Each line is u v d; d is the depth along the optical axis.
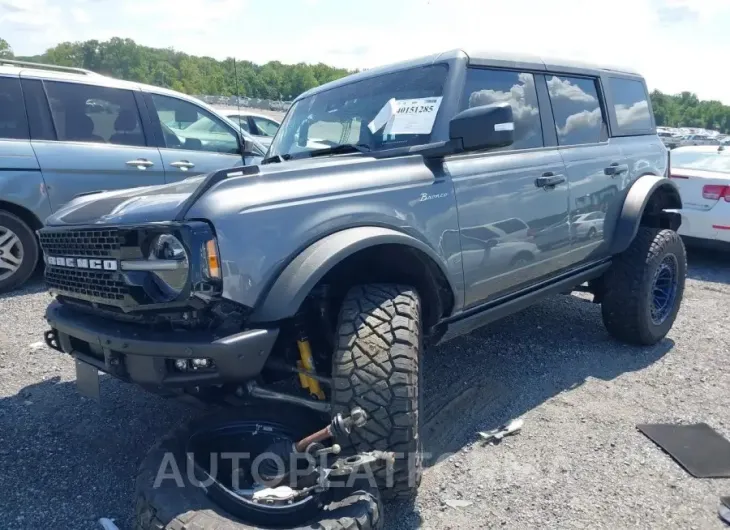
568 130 4.14
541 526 2.57
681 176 7.63
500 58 3.70
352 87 3.84
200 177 3.21
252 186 2.47
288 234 2.47
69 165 5.88
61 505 2.71
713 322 5.44
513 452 3.15
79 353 2.77
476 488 2.84
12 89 5.70
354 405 2.41
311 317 2.84
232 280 2.32
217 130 7.05
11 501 2.72
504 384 3.97
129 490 2.83
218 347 2.26
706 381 4.08
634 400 3.77
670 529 2.56
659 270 4.60
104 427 3.39
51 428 3.37
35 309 5.29
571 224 3.97
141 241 2.36
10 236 5.68
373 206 2.76
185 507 2.23
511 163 3.54
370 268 2.95
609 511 2.67
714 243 7.50
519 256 3.58
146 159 6.36
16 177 5.59
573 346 4.69
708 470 2.96
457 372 4.17
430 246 2.98
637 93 5.05
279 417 2.69
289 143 3.95
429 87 3.43
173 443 2.55
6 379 3.96
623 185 4.50
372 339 2.49
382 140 3.42
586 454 3.13
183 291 2.29
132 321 2.51
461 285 3.20
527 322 5.23
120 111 6.30
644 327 4.53
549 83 4.06
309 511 2.32
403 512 2.66
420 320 2.69
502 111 2.88
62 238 2.77
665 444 3.21
